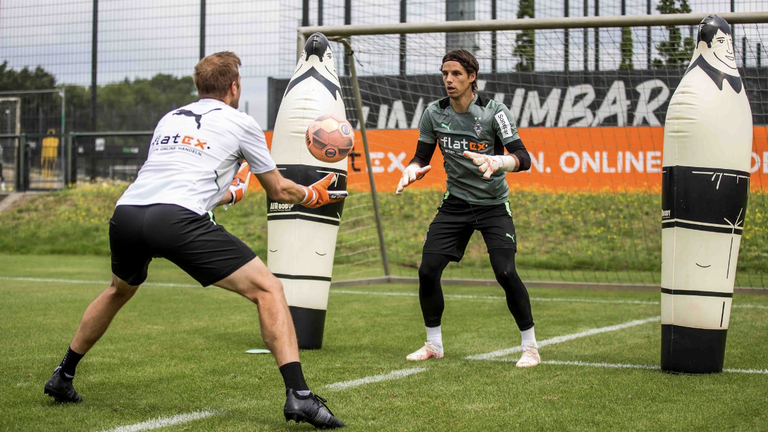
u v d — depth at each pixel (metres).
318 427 2.84
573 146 11.26
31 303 6.98
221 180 2.95
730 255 3.89
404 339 5.20
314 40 4.94
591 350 4.74
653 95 10.58
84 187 15.33
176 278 9.82
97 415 3.08
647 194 11.13
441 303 4.46
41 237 13.91
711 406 3.19
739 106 3.91
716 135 3.84
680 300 3.93
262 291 2.85
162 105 15.31
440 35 8.80
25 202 15.13
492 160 3.80
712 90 3.89
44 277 9.59
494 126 4.22
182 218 2.77
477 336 5.34
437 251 4.39
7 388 3.59
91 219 14.31
